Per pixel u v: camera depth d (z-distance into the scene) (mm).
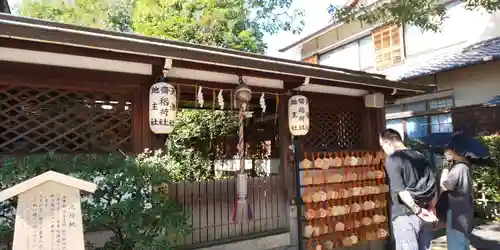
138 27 10047
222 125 7699
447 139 7281
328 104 5527
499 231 6523
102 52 3344
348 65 13367
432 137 7629
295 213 5035
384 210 5863
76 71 3637
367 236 5609
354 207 5445
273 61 4441
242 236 4582
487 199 7492
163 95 3746
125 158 3344
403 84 5492
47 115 3600
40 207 2443
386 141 4223
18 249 2352
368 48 12562
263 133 6387
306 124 4809
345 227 5379
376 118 5934
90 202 3076
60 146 3613
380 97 5695
